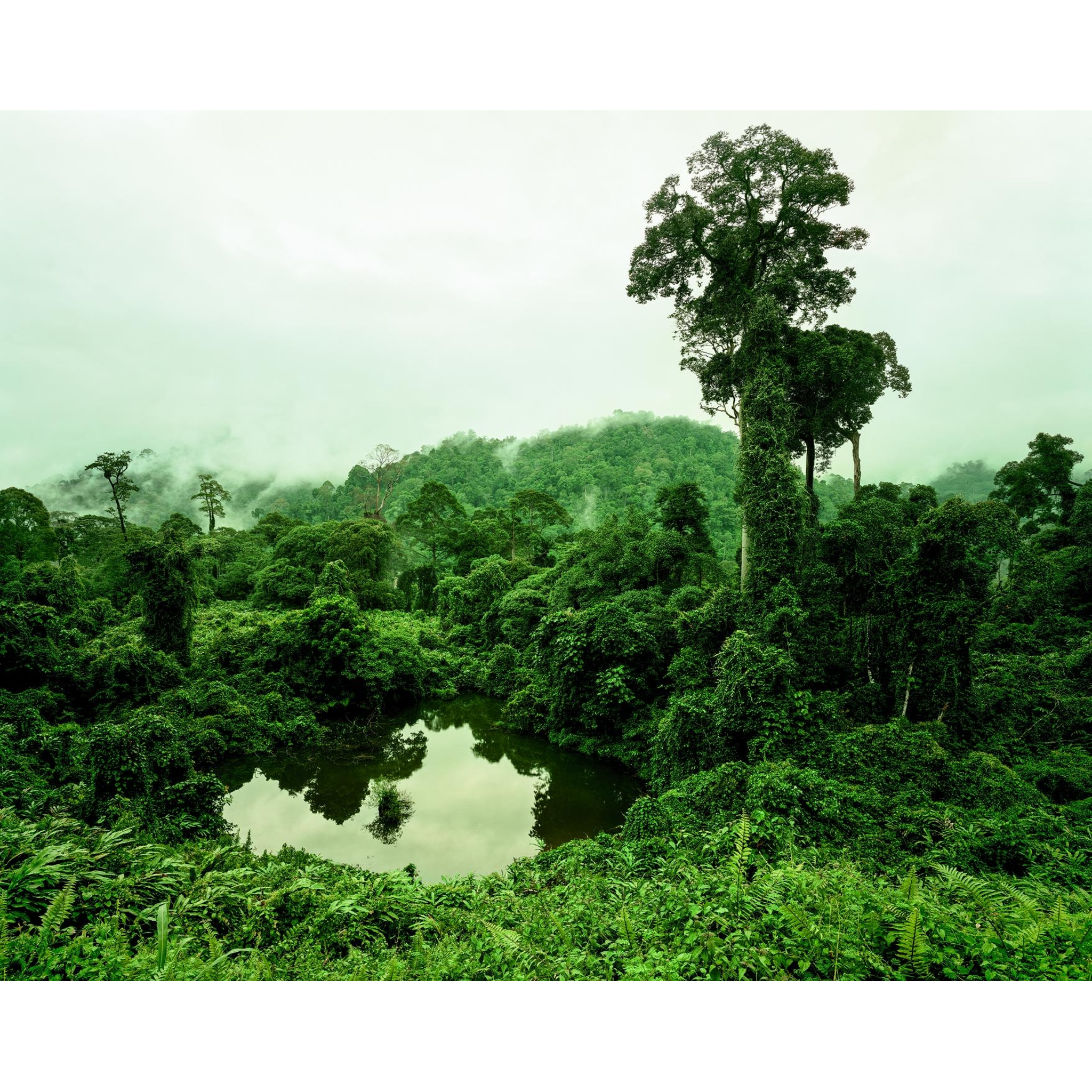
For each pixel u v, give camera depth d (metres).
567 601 27.33
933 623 13.80
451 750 20.05
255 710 20.08
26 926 5.03
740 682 13.27
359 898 7.33
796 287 20.16
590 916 6.09
